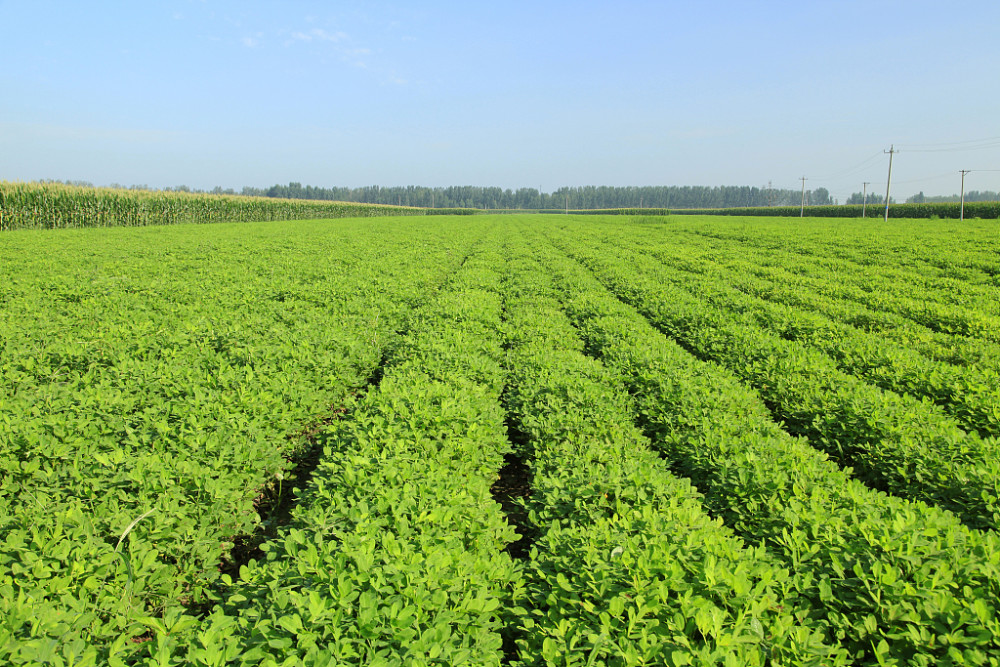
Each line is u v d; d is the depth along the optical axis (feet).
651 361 32.04
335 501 16.63
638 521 15.84
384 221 210.18
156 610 14.10
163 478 17.10
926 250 95.45
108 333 33.91
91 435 20.22
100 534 15.34
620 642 11.50
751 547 14.71
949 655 11.28
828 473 19.48
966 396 27.37
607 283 68.64
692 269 81.41
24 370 28.19
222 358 30.40
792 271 81.15
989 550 14.21
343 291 50.72
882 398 26.09
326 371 29.30
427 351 32.94
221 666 10.52
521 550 19.51
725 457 20.89
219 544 16.56
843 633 12.28
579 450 21.22
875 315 49.26
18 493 16.99
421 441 20.75
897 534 14.43
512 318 45.85
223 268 65.00
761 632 11.87
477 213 535.19
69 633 11.41
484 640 12.00
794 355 33.96
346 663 10.42
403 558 13.71
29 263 61.57
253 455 19.72
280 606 12.00
